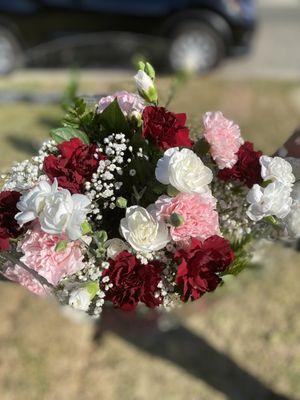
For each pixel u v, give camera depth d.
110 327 1.49
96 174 0.63
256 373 1.41
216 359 1.44
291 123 2.27
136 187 0.65
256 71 2.97
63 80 2.77
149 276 0.62
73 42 2.81
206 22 2.81
